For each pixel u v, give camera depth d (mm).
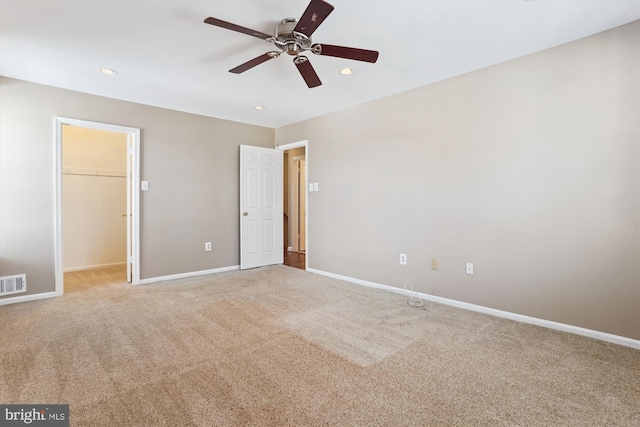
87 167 5039
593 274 2385
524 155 2689
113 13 2064
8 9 2012
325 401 1646
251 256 4953
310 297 3436
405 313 2941
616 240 2287
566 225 2494
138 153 3930
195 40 2412
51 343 2289
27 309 3008
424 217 3371
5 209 3129
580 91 2418
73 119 3473
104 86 3373
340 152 4242
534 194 2643
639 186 2199
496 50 2586
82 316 2838
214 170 4617
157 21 2162
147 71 2986
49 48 2531
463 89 3051
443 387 1773
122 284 3963
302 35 1974
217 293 3576
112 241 5270
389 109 3668
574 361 2049
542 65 2586
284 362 2041
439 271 3260
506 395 1702
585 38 2387
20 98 3186
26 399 1636
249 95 3664
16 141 3170
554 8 2020
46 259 3354
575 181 2449
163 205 4152
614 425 1477
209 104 4008
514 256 2760
